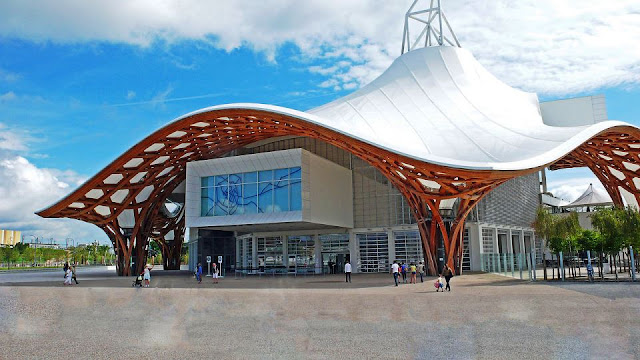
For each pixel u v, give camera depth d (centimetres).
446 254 4331
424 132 4150
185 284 3978
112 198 5659
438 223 4350
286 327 1523
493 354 1088
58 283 4322
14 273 7050
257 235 5984
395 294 2667
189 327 1556
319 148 5906
